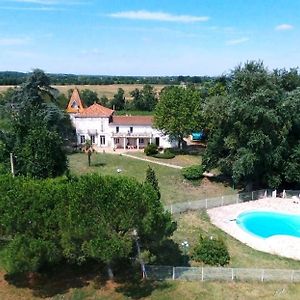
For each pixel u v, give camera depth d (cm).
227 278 3153
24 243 2725
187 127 7900
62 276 3170
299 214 4772
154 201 2969
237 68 5619
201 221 4494
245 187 5838
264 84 5309
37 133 4353
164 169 6856
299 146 5453
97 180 2888
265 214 4766
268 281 3162
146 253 3359
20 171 4347
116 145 8894
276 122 5088
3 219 2778
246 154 5181
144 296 2928
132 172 6675
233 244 3909
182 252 3616
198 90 9356
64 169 4497
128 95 19238
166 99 8000
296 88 5588
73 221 2706
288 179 5425
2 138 4566
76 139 8900
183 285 3075
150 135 8756
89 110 8938
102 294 2947
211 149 5972
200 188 5878
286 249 3856
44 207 2838
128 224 2783
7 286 3041
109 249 2672
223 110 5503
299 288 3088
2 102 9138
